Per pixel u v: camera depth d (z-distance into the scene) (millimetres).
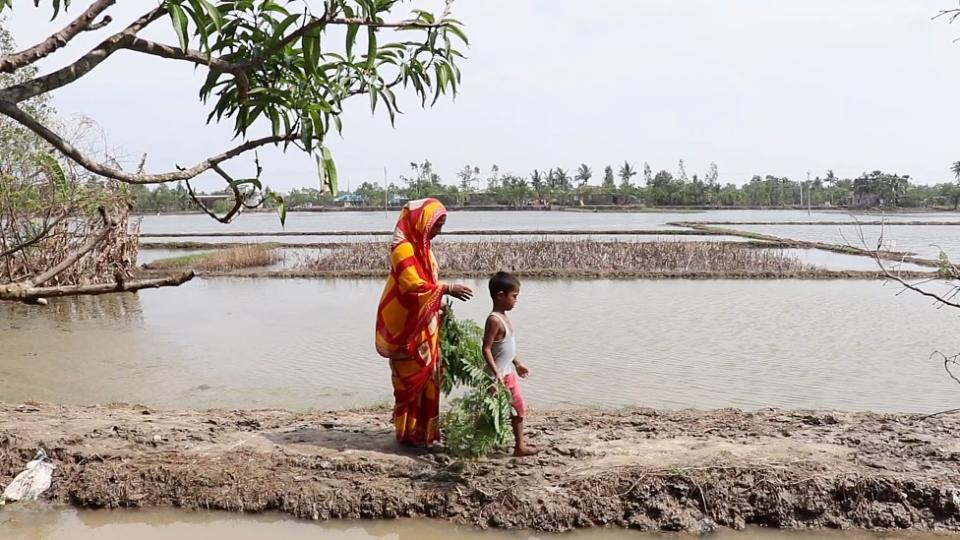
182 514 6223
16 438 7098
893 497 5852
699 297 22125
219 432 7523
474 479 6203
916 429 7316
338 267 30750
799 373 12203
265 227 75375
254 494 6246
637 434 7254
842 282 26062
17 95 2752
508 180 140375
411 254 6305
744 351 14000
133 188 15578
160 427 7684
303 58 3527
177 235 55031
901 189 120375
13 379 12086
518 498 5934
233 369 12781
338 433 7422
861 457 6441
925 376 12047
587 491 6000
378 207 130125
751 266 29078
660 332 16078
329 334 16234
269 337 15914
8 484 6562
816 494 5891
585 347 14336
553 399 10516
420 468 6449
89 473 6543
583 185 144875
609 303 20797
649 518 5863
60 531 5988
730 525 5848
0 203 10719
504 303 6426
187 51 3102
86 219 16016
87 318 18875
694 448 6730
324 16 3336
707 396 10750
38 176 12062
